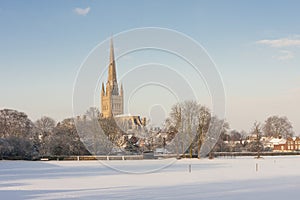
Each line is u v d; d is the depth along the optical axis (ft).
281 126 500.74
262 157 301.84
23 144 278.05
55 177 125.59
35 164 213.66
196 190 86.84
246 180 110.93
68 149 277.23
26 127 347.56
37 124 387.34
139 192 83.25
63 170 161.38
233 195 78.69
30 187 94.84
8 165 205.16
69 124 287.48
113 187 93.45
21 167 187.11
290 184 99.91
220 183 102.37
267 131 505.66
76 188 91.76
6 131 336.49
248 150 357.20
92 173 142.72
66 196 77.25
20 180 115.55
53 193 82.17
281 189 88.99
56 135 283.18
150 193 81.56
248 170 153.28
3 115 342.44
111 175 132.77
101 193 81.76
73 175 133.90
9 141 278.46
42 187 94.53
